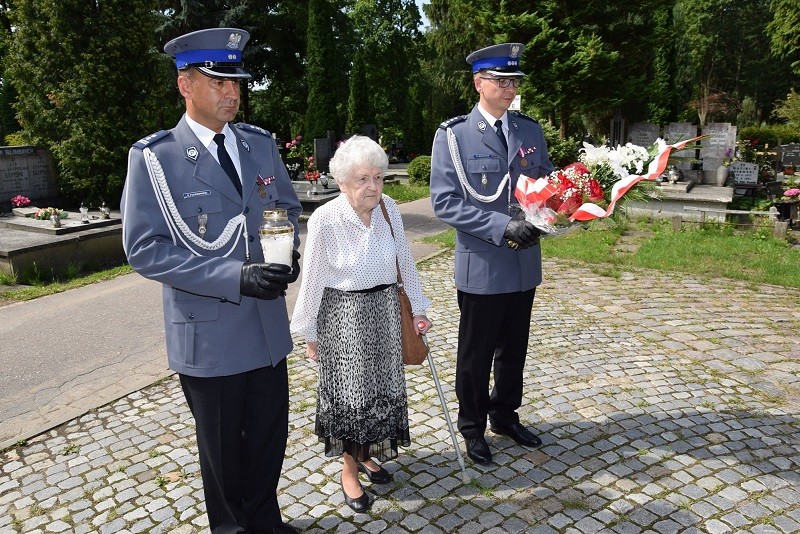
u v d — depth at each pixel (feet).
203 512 10.32
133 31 41.19
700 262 26.84
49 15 39.19
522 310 11.53
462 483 10.87
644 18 47.14
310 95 76.18
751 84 156.66
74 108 40.50
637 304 21.13
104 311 22.72
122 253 33.19
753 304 20.95
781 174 56.49
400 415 10.03
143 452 12.37
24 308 23.70
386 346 9.73
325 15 74.28
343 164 8.90
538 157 11.49
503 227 10.12
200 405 8.55
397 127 120.78
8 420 14.16
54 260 29.66
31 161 41.27
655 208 40.91
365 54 118.73
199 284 7.76
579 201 9.80
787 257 27.61
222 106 8.09
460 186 11.04
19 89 41.19
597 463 11.37
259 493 9.21
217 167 8.36
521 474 11.09
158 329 20.47
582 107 47.34
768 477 10.80
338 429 9.66
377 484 10.88
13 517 10.35
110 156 41.65
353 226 9.30
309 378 15.60
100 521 10.14
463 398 11.54
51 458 12.27
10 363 17.72
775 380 14.84
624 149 10.42
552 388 14.56
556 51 45.09
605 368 15.67
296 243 9.56
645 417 13.05
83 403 14.87
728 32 161.38
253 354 8.50
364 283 9.44
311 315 9.63
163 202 8.02
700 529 9.50
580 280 24.48
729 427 12.58
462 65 120.47
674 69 61.82
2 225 33.14
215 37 7.88
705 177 49.60
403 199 53.47
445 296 22.85
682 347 17.04
